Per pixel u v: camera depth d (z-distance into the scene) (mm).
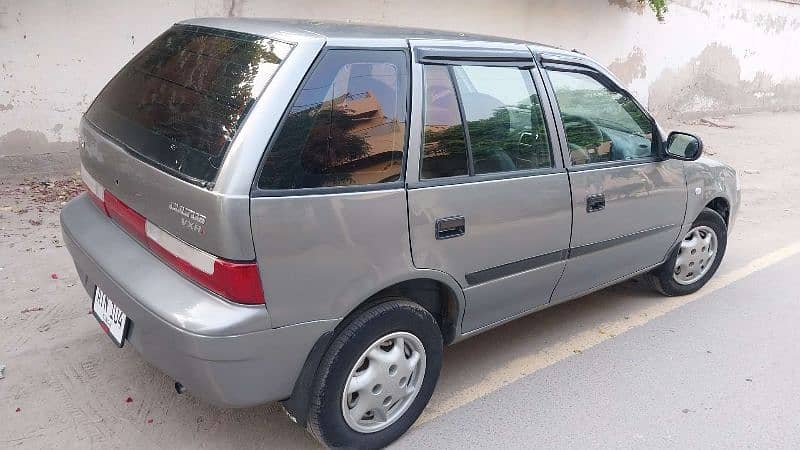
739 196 4766
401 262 2598
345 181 2410
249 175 2174
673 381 3520
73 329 3543
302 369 2459
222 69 2545
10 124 5488
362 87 2498
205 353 2205
